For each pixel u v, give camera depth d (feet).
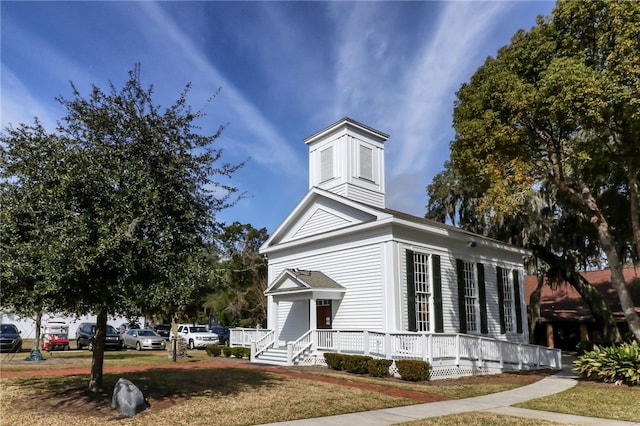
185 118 36.32
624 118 48.96
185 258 34.19
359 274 63.21
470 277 71.51
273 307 76.23
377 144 78.18
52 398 34.65
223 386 41.32
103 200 32.14
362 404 35.29
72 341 131.44
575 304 109.81
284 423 28.91
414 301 59.77
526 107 51.16
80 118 33.68
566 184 58.59
